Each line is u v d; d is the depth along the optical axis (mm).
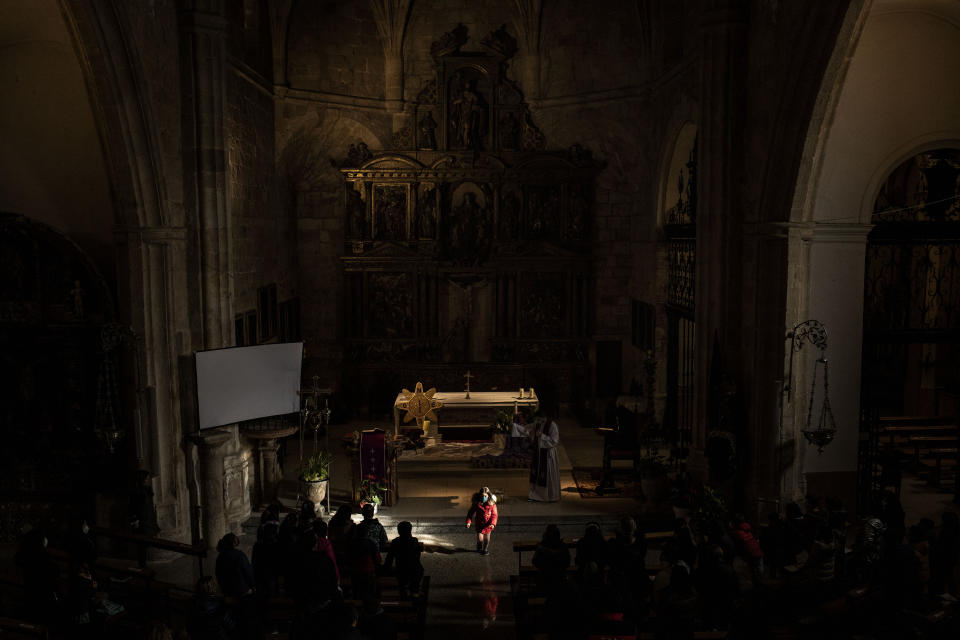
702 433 17281
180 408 16125
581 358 26812
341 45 25188
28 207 16828
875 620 11094
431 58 26125
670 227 21703
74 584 11430
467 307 26891
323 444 23766
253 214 21172
